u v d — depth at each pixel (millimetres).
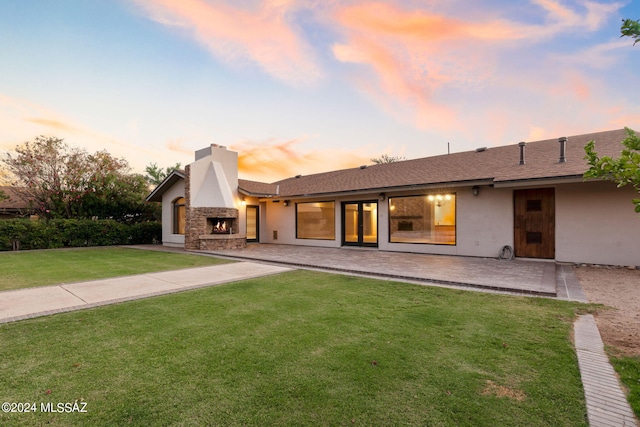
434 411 2172
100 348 3248
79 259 10508
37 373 2727
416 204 11820
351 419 2086
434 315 4328
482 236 10320
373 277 7148
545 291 5457
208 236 13539
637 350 3145
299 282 6566
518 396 2355
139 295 5438
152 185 25656
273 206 16766
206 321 4090
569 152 9977
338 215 14109
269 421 2066
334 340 3451
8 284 6383
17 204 18797
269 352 3146
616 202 8297
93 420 2084
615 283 6367
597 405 2225
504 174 9453
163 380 2604
